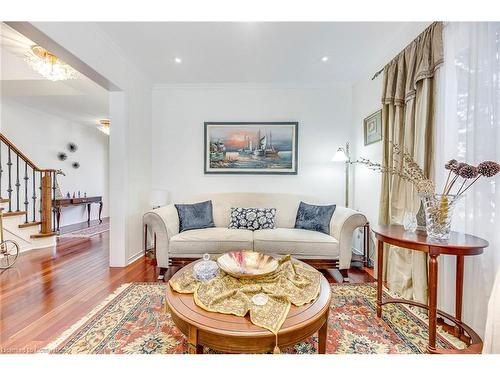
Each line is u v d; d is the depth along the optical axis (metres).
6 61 3.32
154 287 2.30
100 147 6.75
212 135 3.57
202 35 2.38
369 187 3.03
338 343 1.51
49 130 5.14
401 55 2.26
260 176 3.60
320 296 1.31
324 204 3.33
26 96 4.03
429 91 1.92
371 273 2.69
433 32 1.88
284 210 3.21
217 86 3.56
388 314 1.85
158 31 2.31
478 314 1.54
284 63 2.94
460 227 1.71
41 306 1.93
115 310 1.88
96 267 2.83
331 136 3.55
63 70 2.72
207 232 2.70
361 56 2.77
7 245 3.19
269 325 1.06
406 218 1.75
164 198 3.23
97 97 4.08
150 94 3.55
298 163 3.57
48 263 2.96
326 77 3.33
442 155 1.82
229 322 1.08
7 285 2.32
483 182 1.53
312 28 2.26
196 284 1.41
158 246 2.56
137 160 3.18
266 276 1.50
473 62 1.58
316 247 2.51
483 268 1.51
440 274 1.83
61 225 5.52
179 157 3.62
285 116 3.57
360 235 3.27
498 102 1.45
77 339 1.53
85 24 2.13
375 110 2.89
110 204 2.87
